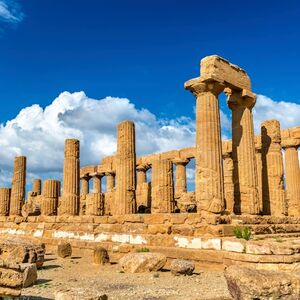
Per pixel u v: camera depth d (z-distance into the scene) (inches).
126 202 1006.4
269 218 817.5
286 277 347.3
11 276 398.3
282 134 1242.6
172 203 975.0
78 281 576.7
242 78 872.3
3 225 1393.9
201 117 794.2
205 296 438.9
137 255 667.4
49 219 1156.5
